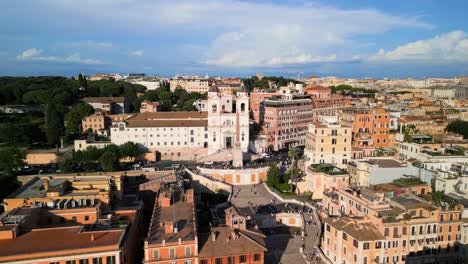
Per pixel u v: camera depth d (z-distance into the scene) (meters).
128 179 180.75
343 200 130.38
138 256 115.06
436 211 107.50
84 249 87.19
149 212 155.12
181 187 141.12
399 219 105.81
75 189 130.12
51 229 99.31
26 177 177.75
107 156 192.88
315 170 159.00
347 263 107.88
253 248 95.06
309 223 138.75
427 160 156.50
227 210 111.38
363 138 188.00
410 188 127.75
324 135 167.75
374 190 124.12
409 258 106.50
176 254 91.00
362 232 105.31
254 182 188.25
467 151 165.12
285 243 125.31
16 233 94.19
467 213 112.69
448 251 110.12
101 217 114.56
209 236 98.81
